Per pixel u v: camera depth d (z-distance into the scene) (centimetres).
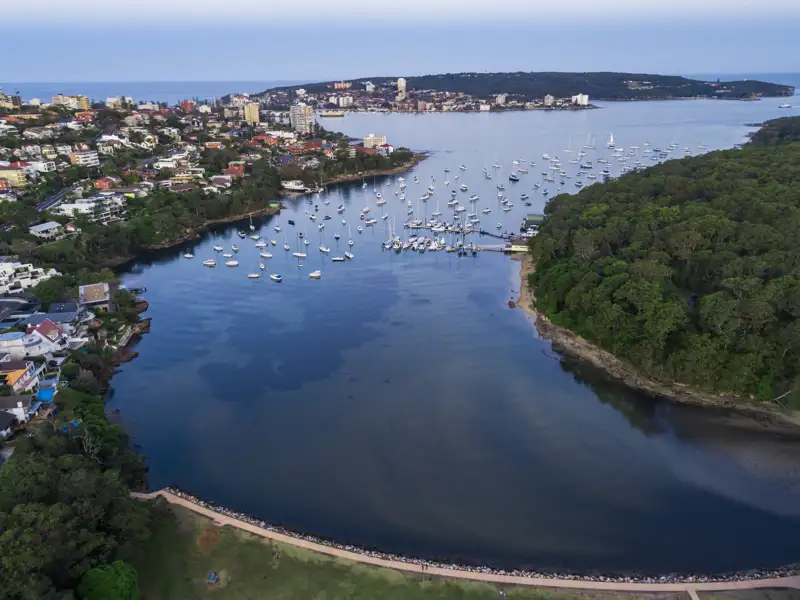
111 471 8769
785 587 7912
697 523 9412
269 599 7706
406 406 13100
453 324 17600
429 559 8581
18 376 12094
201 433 12094
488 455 11300
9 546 6831
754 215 18125
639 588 7894
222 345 16338
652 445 11581
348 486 10400
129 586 7294
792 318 13050
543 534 9188
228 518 9281
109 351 15275
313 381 14250
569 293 16238
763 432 11819
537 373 14612
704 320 13350
